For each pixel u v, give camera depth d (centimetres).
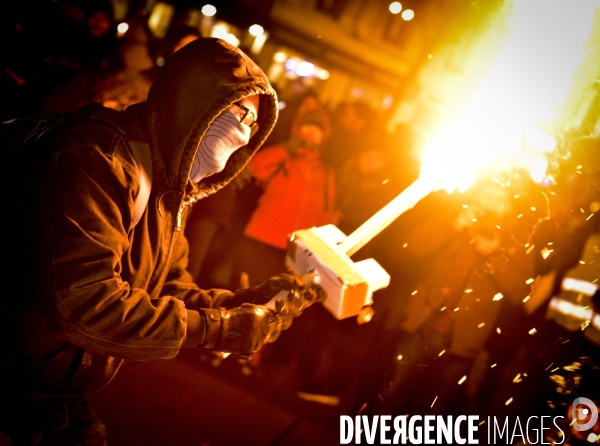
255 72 151
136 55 338
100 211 134
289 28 1606
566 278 323
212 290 187
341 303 156
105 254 133
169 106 147
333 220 415
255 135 173
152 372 356
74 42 417
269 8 1537
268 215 388
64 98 339
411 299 337
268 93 157
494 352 335
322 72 1747
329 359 386
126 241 141
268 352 408
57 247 129
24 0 406
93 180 135
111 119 146
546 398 295
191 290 186
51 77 406
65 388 164
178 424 315
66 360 158
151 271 159
